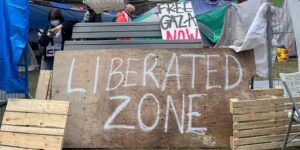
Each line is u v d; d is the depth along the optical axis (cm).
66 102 335
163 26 394
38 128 332
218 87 360
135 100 359
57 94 362
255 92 361
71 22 501
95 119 359
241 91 361
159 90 360
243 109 340
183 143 356
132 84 361
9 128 339
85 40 385
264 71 377
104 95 360
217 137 356
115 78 362
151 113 358
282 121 348
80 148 358
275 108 346
